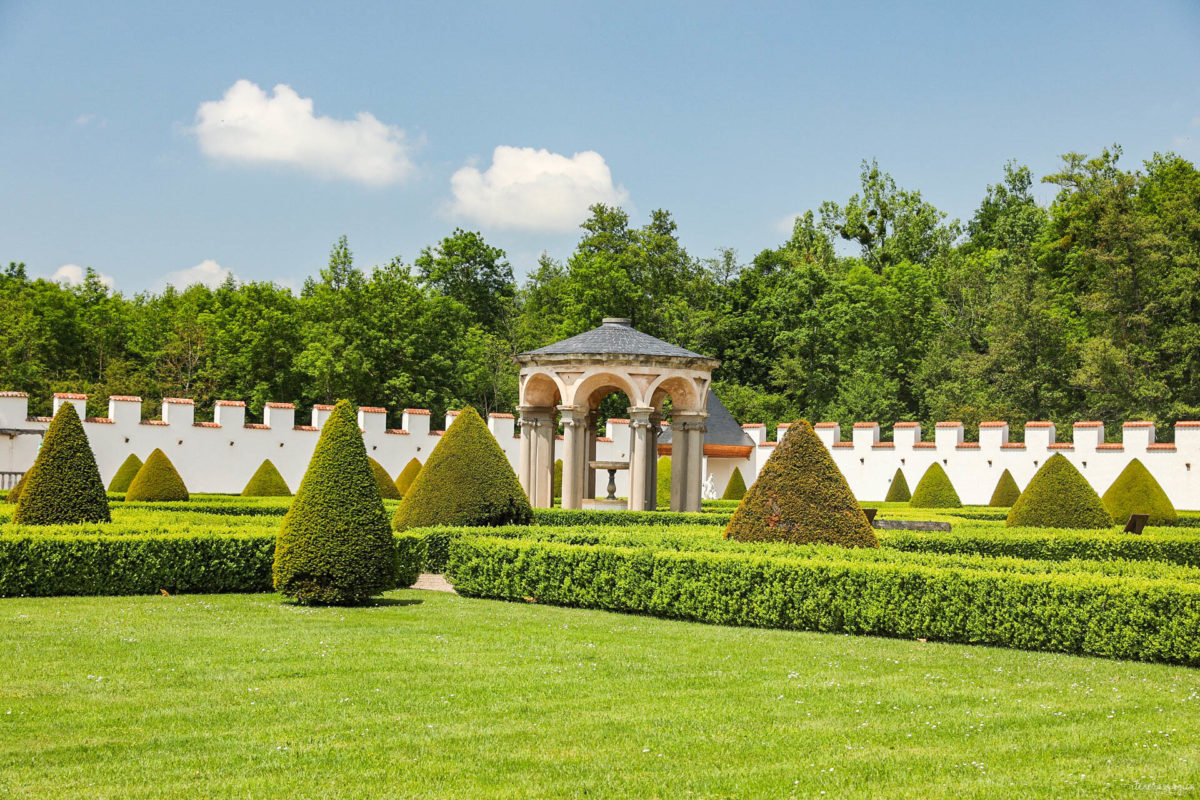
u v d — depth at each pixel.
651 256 65.44
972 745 8.38
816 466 17.08
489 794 7.05
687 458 29.39
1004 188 83.56
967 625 13.02
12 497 27.03
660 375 28.64
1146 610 11.89
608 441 44.44
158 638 12.38
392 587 16.38
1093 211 53.75
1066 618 12.39
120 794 6.89
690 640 13.16
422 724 8.73
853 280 67.31
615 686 10.28
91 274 73.69
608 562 15.86
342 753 7.87
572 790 7.16
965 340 63.28
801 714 9.30
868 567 13.68
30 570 16.06
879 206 81.44
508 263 75.25
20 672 10.34
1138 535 22.09
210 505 26.30
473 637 12.99
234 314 61.53
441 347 59.47
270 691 9.77
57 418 19.22
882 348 64.44
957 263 73.69
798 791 7.23
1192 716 9.35
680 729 8.73
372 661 11.26
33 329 56.19
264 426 38.53
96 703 9.19
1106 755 8.12
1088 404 51.69
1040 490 25.44
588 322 61.12
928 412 59.28
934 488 36.84
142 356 63.62
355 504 15.93
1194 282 49.34
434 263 72.44
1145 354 49.72
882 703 9.73
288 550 15.76
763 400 61.69
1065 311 58.22
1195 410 47.81
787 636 13.55
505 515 21.48
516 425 49.41
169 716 8.80
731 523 17.61
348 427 16.25
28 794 6.86
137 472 33.34
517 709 9.30
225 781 7.19
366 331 55.19
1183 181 56.47
